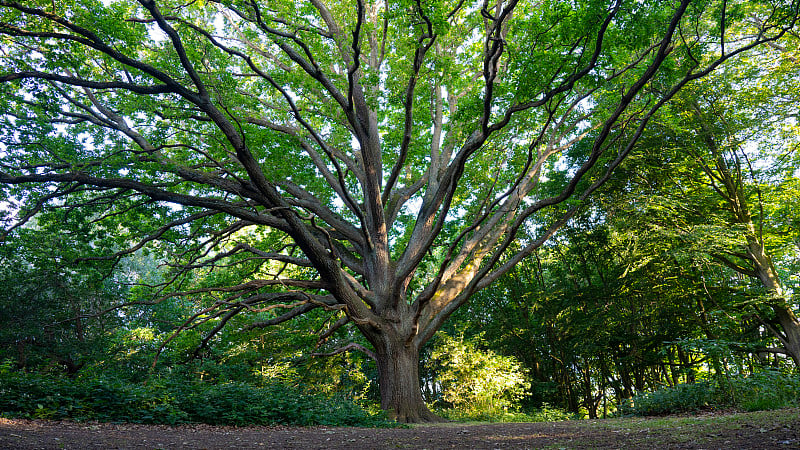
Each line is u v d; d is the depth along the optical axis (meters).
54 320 25.72
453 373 24.91
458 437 9.17
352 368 27.41
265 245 22.42
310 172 19.52
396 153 21.47
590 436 7.79
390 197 21.11
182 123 17.30
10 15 13.36
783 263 24.66
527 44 12.95
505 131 18.22
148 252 20.12
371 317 17.08
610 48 12.59
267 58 18.73
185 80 15.34
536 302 28.38
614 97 15.59
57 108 15.17
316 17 17.95
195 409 10.92
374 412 16.38
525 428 11.15
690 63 12.58
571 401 30.12
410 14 13.03
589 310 26.94
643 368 25.19
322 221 20.02
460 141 20.12
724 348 13.15
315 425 12.41
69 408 9.12
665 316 23.64
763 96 20.73
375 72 15.55
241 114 17.33
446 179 18.33
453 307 17.86
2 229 18.34
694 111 21.78
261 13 14.43
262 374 21.50
